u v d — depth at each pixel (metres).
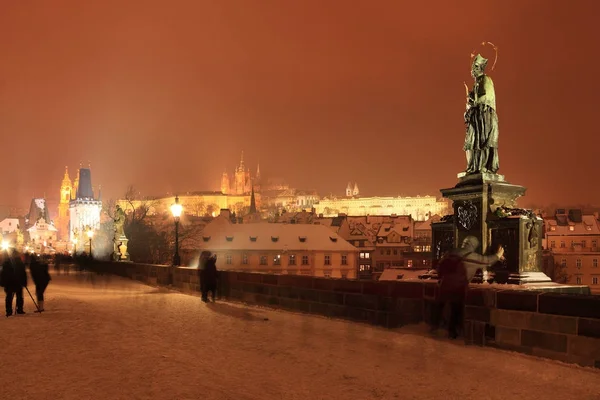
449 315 12.02
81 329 13.70
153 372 9.23
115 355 10.56
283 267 83.31
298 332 12.95
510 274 13.98
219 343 11.69
